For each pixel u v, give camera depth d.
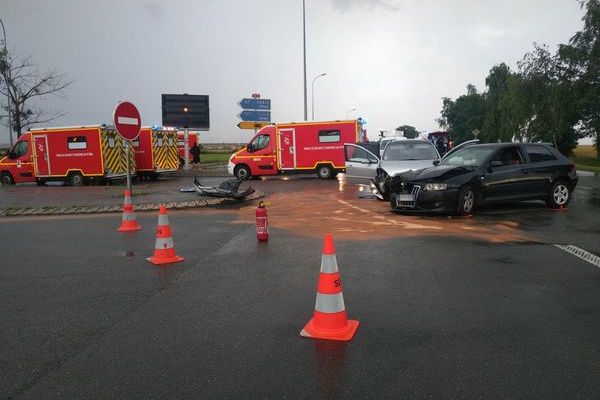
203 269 6.59
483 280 5.84
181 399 3.25
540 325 4.43
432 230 9.07
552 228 9.19
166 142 25.55
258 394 3.29
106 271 6.55
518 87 39.53
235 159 23.75
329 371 3.60
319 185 19.72
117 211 12.23
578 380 3.42
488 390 3.30
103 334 4.38
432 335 4.23
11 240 8.73
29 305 5.20
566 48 36.69
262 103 35.44
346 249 7.58
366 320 4.61
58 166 21.83
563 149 48.59
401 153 14.53
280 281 5.96
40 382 3.51
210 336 4.30
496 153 11.42
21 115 35.69
